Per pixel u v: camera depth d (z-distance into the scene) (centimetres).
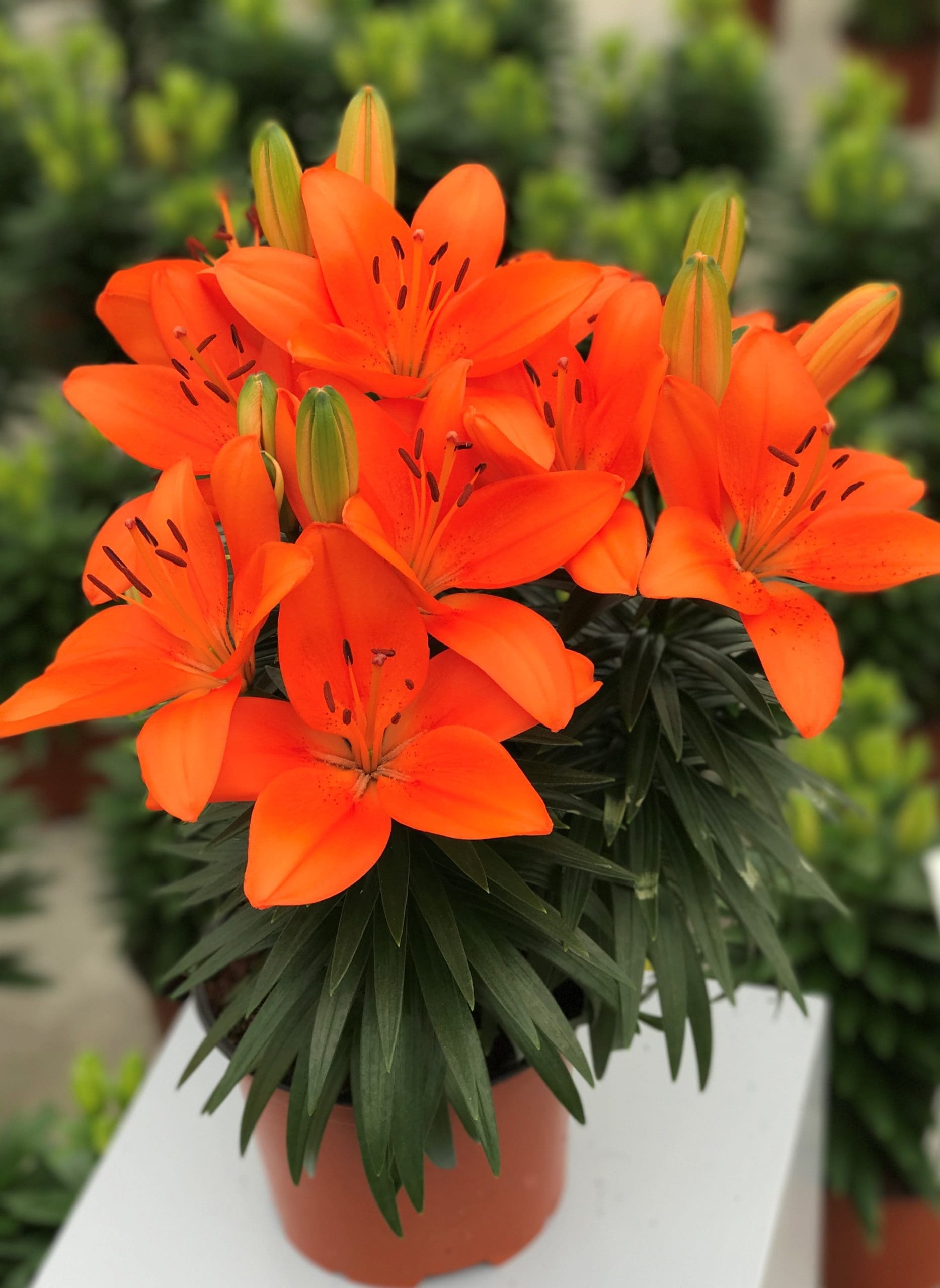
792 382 53
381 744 52
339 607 50
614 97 240
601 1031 65
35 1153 114
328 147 201
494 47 264
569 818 63
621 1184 75
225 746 49
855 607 160
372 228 54
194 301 55
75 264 210
